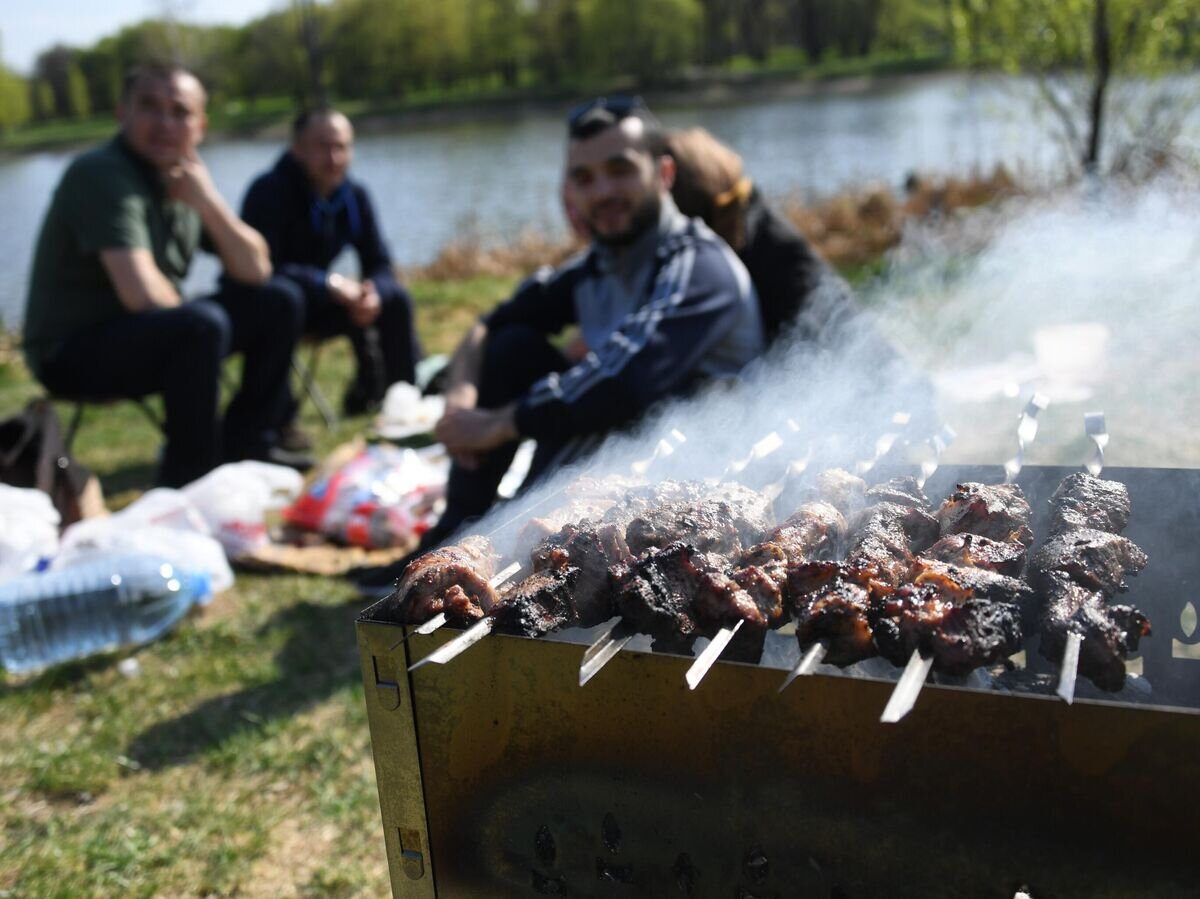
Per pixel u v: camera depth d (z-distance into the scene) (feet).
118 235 14.85
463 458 11.39
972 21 32.42
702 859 4.71
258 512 14.53
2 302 52.39
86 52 225.76
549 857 5.01
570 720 4.74
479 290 34.88
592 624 5.17
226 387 24.13
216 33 176.35
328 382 24.02
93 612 11.81
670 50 173.37
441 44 187.62
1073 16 29.66
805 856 4.51
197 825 8.87
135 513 13.28
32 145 177.68
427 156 106.93
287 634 12.08
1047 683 4.99
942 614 4.44
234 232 16.31
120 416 22.80
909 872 4.36
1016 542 5.54
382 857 8.39
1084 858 4.08
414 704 5.02
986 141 61.46
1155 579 6.39
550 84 191.72
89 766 9.68
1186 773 3.85
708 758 4.54
